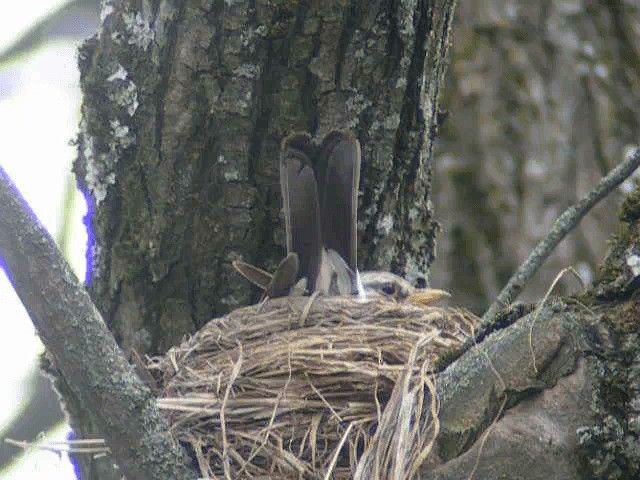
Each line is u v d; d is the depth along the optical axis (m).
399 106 6.86
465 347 5.34
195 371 6.09
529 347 4.98
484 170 10.48
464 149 10.55
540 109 10.64
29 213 4.85
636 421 4.80
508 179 10.48
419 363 5.66
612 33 11.00
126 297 6.98
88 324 4.96
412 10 6.71
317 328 6.30
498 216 10.39
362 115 6.81
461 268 10.29
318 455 5.59
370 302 6.57
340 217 6.80
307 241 6.84
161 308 6.97
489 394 5.03
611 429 4.82
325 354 5.92
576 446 4.86
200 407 5.76
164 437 5.11
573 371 4.91
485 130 10.56
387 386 5.73
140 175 6.81
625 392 4.83
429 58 6.89
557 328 4.96
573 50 10.83
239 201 6.81
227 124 6.70
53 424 10.32
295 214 6.79
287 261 6.47
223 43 6.60
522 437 4.92
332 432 5.64
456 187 10.47
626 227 4.98
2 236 4.82
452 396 5.12
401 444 5.14
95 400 5.02
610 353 4.88
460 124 10.59
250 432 5.67
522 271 6.35
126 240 6.93
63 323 4.93
